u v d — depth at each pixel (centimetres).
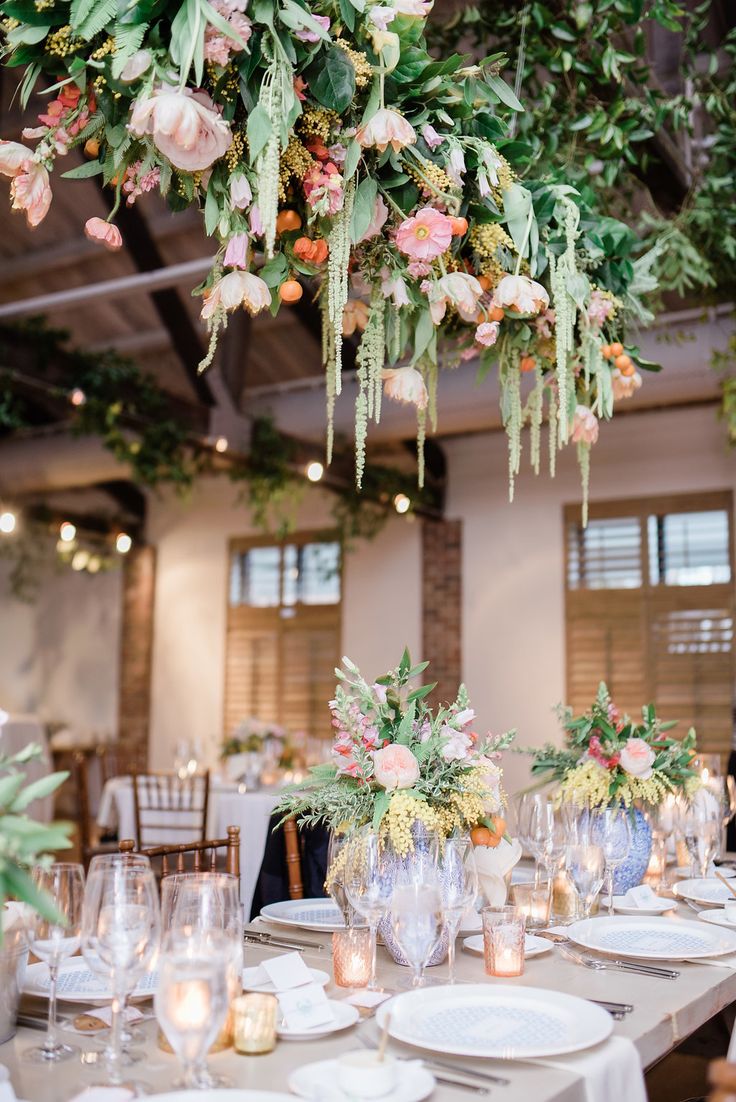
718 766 315
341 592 889
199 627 962
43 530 980
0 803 126
